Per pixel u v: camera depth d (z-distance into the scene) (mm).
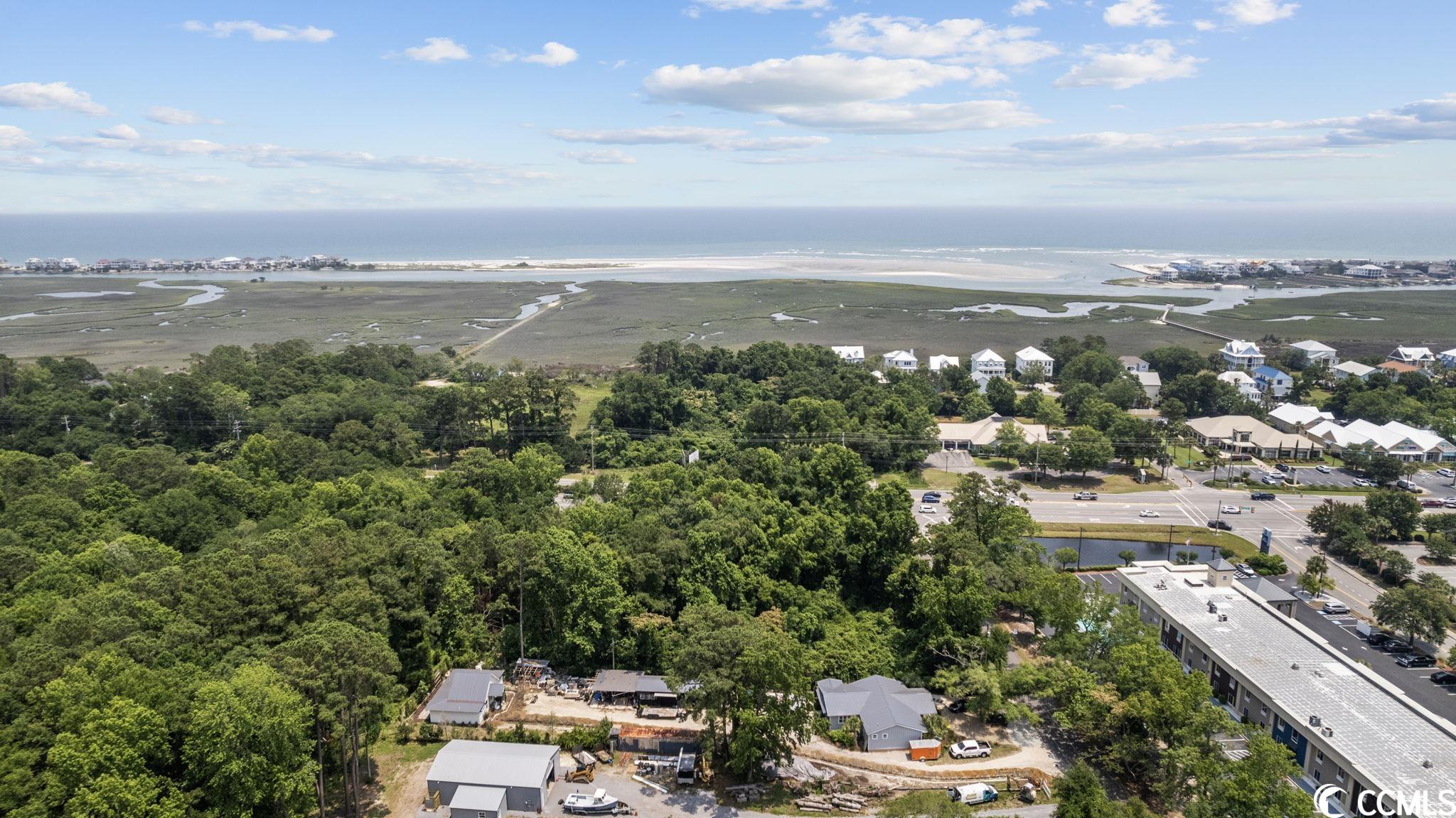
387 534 115125
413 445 196250
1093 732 92812
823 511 146625
